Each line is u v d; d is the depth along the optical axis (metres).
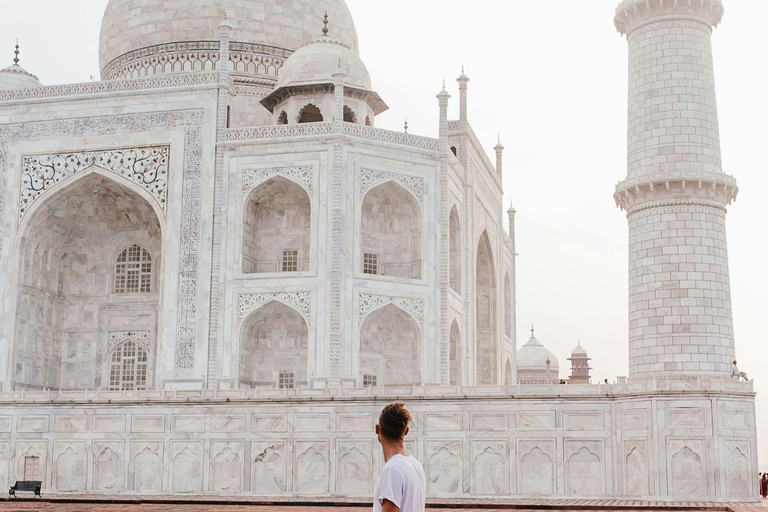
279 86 76.06
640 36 52.66
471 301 77.94
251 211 70.12
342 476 53.34
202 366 66.50
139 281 76.75
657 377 48.81
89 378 76.00
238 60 84.00
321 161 67.25
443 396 52.66
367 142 68.06
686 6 51.59
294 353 69.69
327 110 74.88
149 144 70.50
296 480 53.88
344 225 66.31
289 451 54.19
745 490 47.16
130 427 56.72
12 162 72.75
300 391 54.53
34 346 73.38
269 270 70.88
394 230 71.69
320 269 65.88
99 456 56.91
